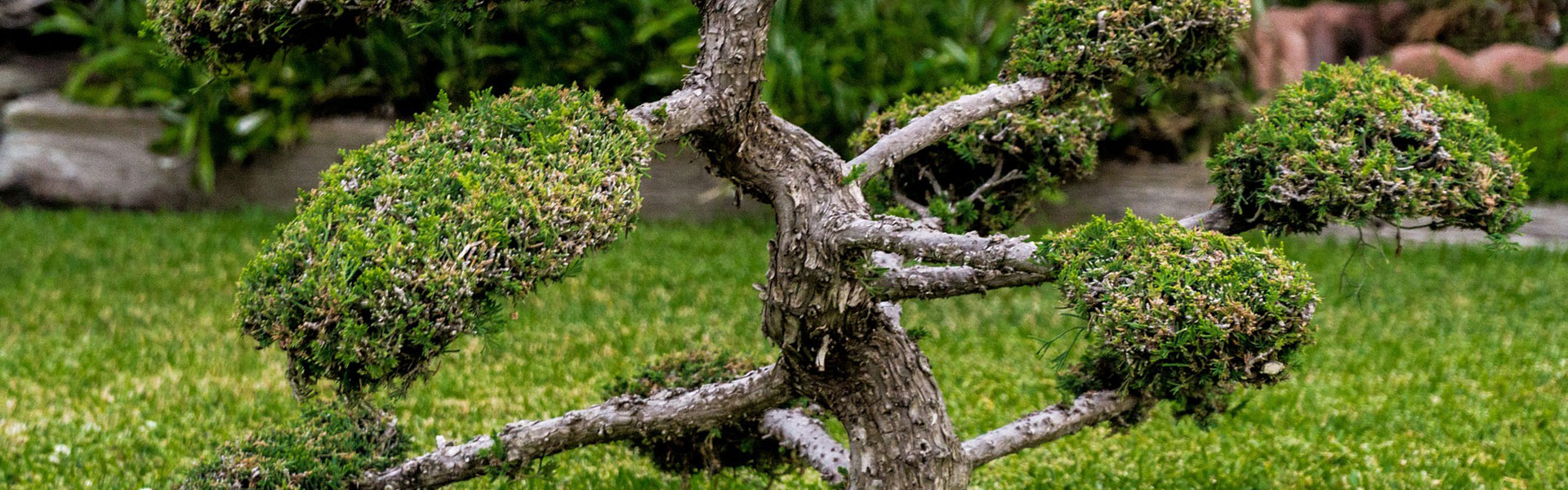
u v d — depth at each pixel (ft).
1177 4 8.55
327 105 27.20
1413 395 15.01
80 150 27.81
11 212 27.45
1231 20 8.73
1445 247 22.89
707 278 21.35
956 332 18.31
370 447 9.30
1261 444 13.47
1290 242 23.34
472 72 25.39
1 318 19.39
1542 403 14.79
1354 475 12.26
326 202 6.83
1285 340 6.67
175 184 27.55
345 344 6.23
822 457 9.91
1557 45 28.55
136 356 17.19
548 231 6.60
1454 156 8.09
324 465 9.06
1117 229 6.97
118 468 12.99
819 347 8.23
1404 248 23.07
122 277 21.93
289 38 7.47
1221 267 6.75
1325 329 18.17
